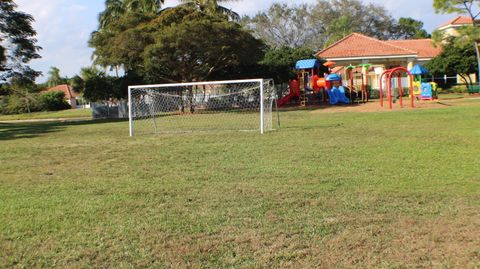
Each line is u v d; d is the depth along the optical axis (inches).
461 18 1876.2
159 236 202.7
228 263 172.1
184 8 1332.4
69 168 394.3
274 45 2508.6
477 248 177.6
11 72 1441.9
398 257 172.2
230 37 1269.7
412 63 1811.0
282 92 1706.4
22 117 2014.0
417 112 892.0
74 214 241.6
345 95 1457.9
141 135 688.4
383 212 228.2
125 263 174.9
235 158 412.2
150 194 281.9
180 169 366.9
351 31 2556.6
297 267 167.0
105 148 529.0
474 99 1235.2
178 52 1225.4
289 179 311.9
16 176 363.9
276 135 589.9
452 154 388.8
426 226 204.7
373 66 1717.5
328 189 278.5
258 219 222.8
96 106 1621.6
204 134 655.8
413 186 280.1
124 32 1239.5
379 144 464.8
